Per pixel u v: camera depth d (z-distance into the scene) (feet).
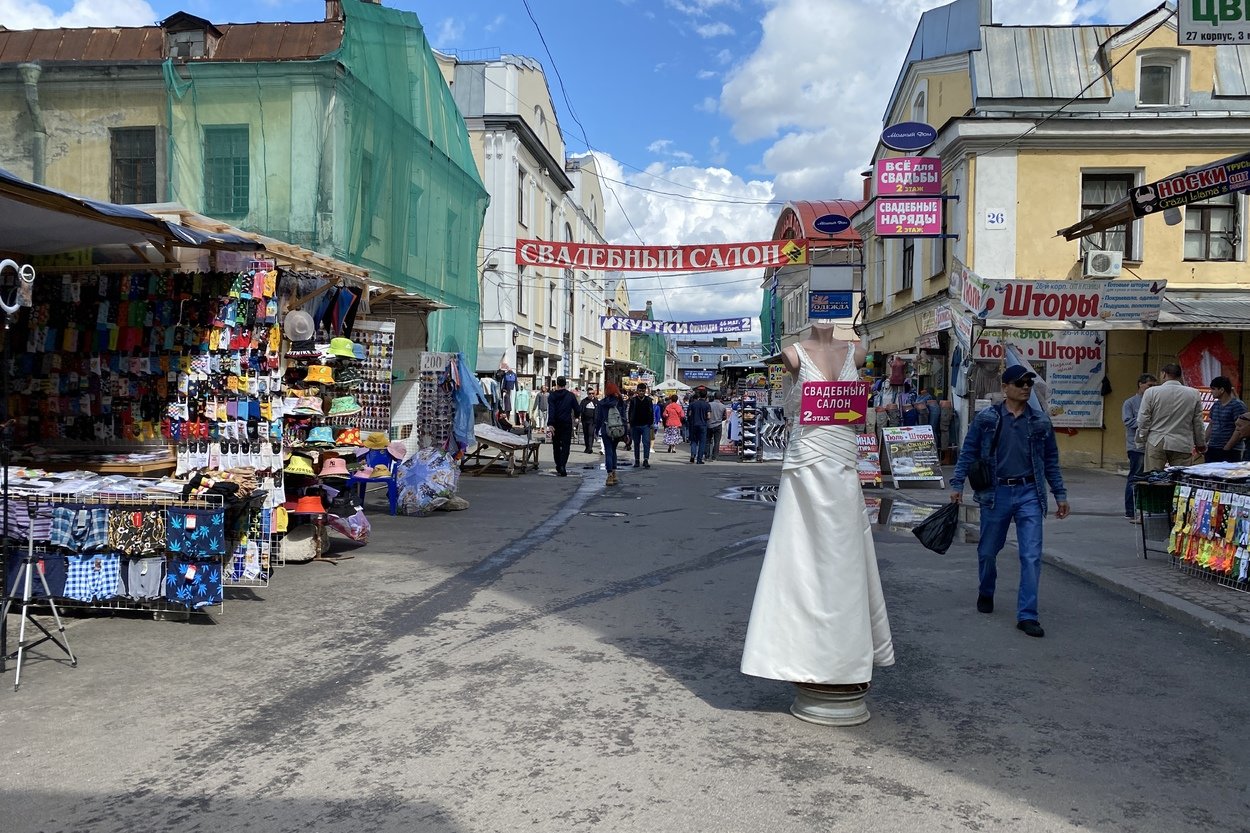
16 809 11.08
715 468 63.98
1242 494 22.24
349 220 43.52
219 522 18.94
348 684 15.80
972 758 12.93
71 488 19.44
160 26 53.42
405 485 37.29
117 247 24.08
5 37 54.39
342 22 52.47
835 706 14.11
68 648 16.76
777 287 121.70
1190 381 57.47
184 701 14.88
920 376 71.61
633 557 28.27
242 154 43.96
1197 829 10.92
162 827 10.66
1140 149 58.49
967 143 59.16
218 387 23.29
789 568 14.19
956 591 23.99
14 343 24.12
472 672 16.56
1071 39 60.95
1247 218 58.29
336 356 25.62
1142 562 26.53
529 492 46.60
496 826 10.69
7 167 47.83
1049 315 52.13
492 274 98.02
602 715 14.43
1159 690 16.07
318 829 10.62
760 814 11.07
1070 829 10.84
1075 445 58.18
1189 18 22.86
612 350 187.21
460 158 60.13
